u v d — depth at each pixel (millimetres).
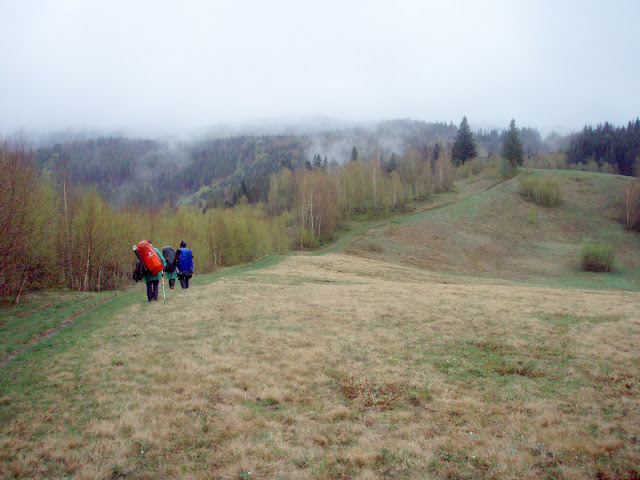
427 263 63281
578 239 80188
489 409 7539
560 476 5406
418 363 10062
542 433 6602
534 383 8914
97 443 5980
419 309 15867
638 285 50250
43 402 7438
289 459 5668
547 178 101688
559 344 11430
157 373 8953
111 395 7746
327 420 6992
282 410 7297
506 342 11664
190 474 5281
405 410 7473
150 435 6211
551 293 22984
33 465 5414
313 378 8914
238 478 5207
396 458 5723
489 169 131000
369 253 64750
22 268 20672
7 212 18375
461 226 84250
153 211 53469
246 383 8461
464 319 14242
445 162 125000
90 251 27781
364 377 9023
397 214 101500
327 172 116250
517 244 76812
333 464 5574
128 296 19234
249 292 19906
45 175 25938
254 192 142375
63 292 24031
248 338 11844
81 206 29656
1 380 8430
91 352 10383
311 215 82562
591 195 98875
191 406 7316
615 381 8922
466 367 9812
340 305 16688
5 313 16312
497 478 5352
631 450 6062
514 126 122625
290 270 37156
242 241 60938
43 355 10141
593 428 6883
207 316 14422
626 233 80562
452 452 5961
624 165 141500
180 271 20016
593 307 16469
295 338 11875
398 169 138375
